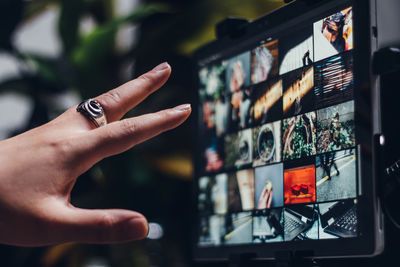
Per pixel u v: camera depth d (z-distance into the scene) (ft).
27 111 7.06
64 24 6.19
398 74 2.58
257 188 2.42
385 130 2.55
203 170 2.85
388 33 3.01
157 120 1.78
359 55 2.01
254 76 2.53
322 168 2.08
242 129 2.57
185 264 5.94
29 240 1.63
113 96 1.94
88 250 5.85
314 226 2.08
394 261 2.63
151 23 7.04
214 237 2.68
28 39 8.15
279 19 2.42
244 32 2.64
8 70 7.86
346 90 2.04
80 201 6.01
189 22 5.62
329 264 2.80
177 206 6.29
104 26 6.22
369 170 1.91
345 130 2.02
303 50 2.26
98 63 6.30
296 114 2.24
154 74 2.02
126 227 1.55
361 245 1.90
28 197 1.61
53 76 6.66
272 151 2.35
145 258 5.85
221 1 5.28
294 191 2.20
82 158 1.70
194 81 3.02
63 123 1.81
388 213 1.92
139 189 6.21
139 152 6.12
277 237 2.26
